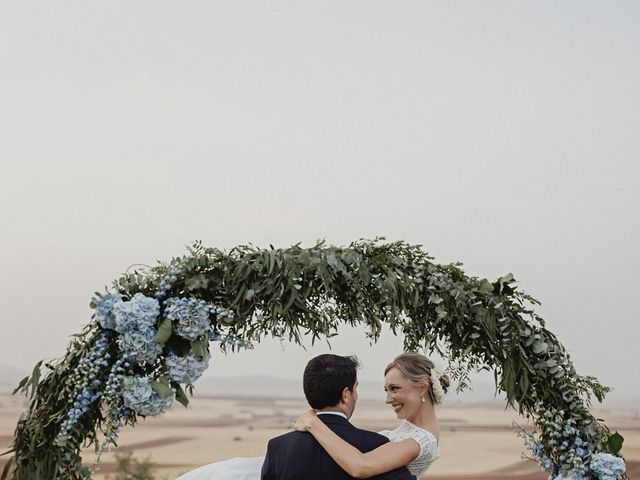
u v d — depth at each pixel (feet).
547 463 12.27
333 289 11.27
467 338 12.12
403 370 10.85
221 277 11.46
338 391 9.59
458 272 12.12
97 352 11.08
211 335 11.39
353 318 11.71
